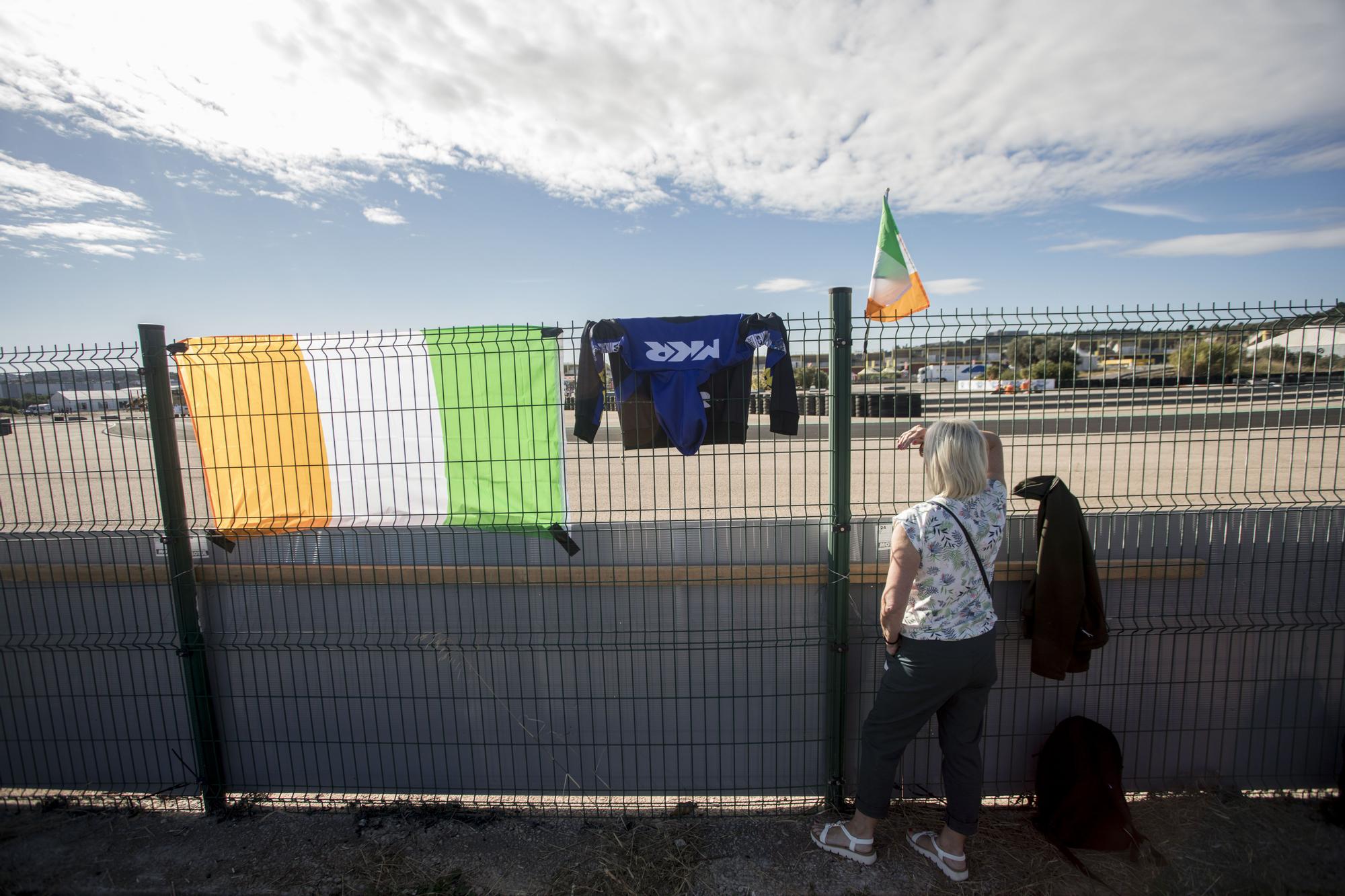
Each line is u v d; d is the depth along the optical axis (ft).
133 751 12.07
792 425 10.71
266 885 10.09
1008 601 11.20
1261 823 10.84
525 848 10.70
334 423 11.42
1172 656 11.35
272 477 11.56
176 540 11.27
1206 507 11.08
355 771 12.03
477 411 11.16
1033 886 9.72
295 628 11.75
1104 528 11.03
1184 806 11.22
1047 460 35.99
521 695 11.68
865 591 11.20
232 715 12.00
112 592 11.72
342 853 10.67
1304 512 11.05
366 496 11.51
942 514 8.91
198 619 11.69
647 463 38.14
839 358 10.39
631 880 10.02
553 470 11.15
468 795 11.96
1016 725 11.44
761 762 11.62
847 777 11.49
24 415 11.16
